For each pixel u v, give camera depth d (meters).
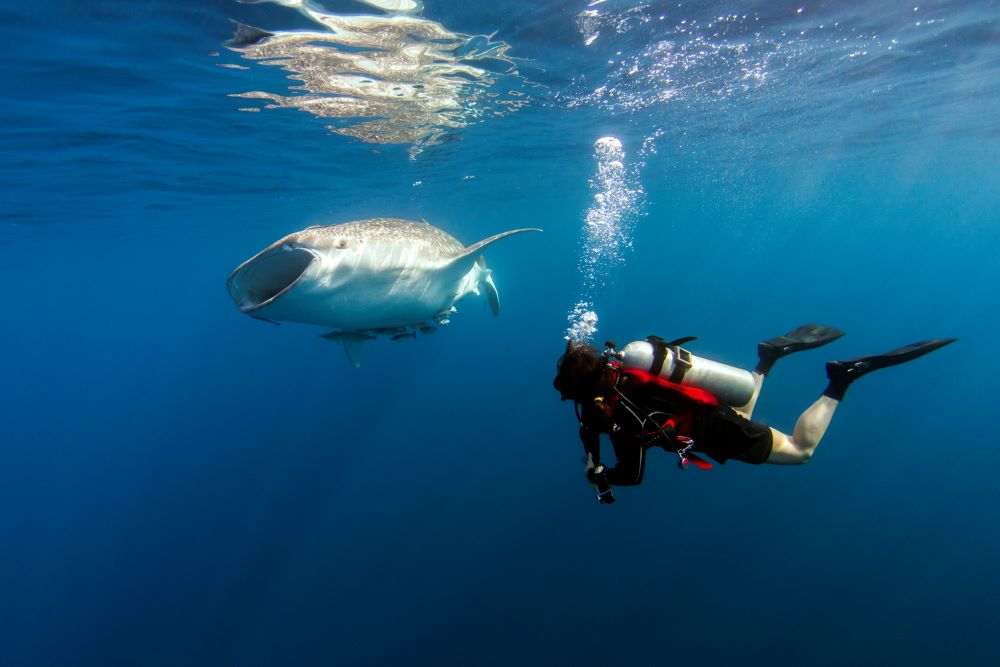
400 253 4.59
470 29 6.80
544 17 6.76
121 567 24.16
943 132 19.33
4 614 22.83
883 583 14.27
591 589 15.80
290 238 3.90
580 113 12.09
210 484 30.20
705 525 16.97
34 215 17.94
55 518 30.62
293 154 13.27
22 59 6.20
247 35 6.29
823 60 9.86
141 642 19.47
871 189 37.88
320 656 16.52
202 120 9.57
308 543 21.91
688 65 9.37
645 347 2.80
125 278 61.56
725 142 17.86
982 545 14.83
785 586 14.66
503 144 15.06
